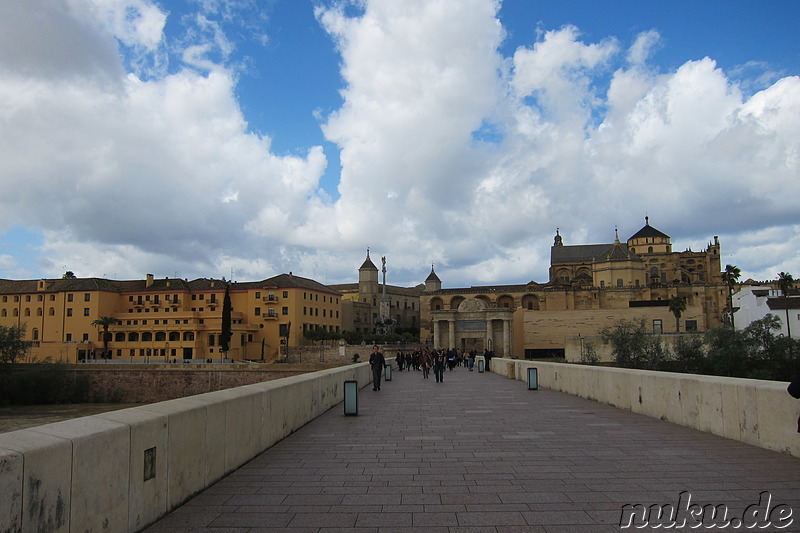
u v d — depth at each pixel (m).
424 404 21.00
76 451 5.64
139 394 64.50
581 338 74.38
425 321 132.88
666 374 15.81
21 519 4.86
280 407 13.12
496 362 47.22
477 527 6.84
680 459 10.45
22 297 103.44
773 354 58.22
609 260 122.94
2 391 61.91
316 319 109.62
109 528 6.15
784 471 9.41
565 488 8.57
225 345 89.50
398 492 8.45
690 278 133.12
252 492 8.52
